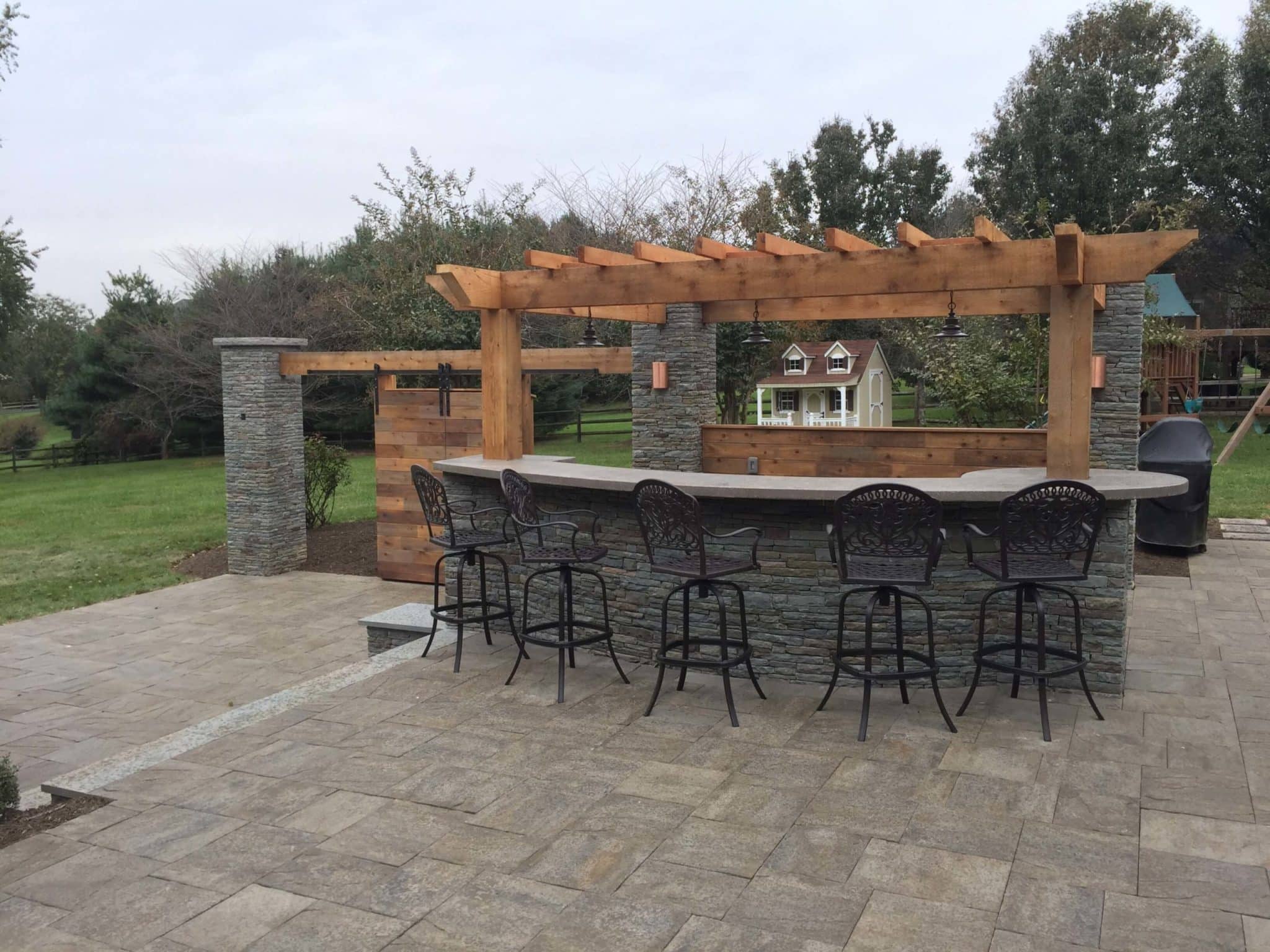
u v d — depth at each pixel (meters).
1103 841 3.31
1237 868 3.11
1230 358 26.88
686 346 9.45
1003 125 24.41
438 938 2.84
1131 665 5.42
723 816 3.56
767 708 4.67
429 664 5.55
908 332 13.38
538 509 5.24
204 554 11.84
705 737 4.33
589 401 26.89
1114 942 2.71
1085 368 4.72
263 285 22.47
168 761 4.27
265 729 4.61
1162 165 23.12
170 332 23.28
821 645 4.94
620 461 18.03
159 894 3.15
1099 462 7.74
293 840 3.50
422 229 18.53
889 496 4.11
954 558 4.78
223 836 3.55
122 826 3.66
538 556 4.97
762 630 5.05
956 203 27.50
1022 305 7.98
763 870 3.17
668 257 6.15
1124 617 4.70
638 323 9.64
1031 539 4.16
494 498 6.13
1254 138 22.61
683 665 4.52
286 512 10.84
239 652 7.81
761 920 2.88
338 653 7.73
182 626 8.64
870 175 26.23
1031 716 4.49
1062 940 2.73
